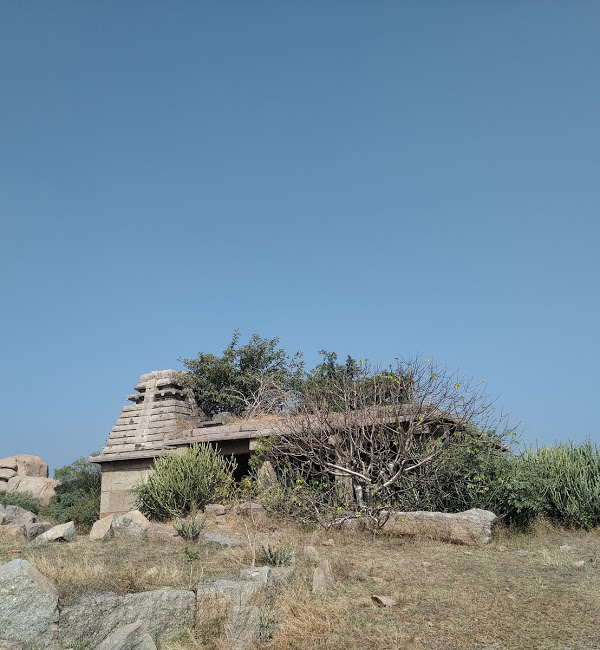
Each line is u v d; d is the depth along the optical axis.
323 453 14.68
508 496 13.48
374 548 11.38
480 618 7.30
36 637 5.80
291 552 9.45
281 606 7.29
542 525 13.88
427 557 10.56
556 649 6.40
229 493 16.33
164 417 20.42
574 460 15.18
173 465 16.39
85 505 20.75
